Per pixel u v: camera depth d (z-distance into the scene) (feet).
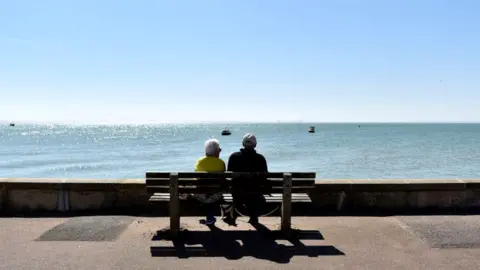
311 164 144.25
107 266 14.98
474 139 356.79
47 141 341.62
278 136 433.07
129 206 23.09
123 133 556.51
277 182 18.49
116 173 126.93
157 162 159.33
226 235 18.60
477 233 18.81
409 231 19.25
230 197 19.88
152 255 16.10
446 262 15.47
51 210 22.99
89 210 23.03
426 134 501.56
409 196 23.50
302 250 16.71
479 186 23.47
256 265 15.14
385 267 14.97
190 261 15.49
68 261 15.46
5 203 22.93
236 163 19.24
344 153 194.08
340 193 23.35
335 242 17.70
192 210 22.25
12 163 159.43
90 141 339.36
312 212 22.94
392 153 193.57
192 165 147.95
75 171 132.46
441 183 23.39
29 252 16.38
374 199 23.48
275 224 20.40
